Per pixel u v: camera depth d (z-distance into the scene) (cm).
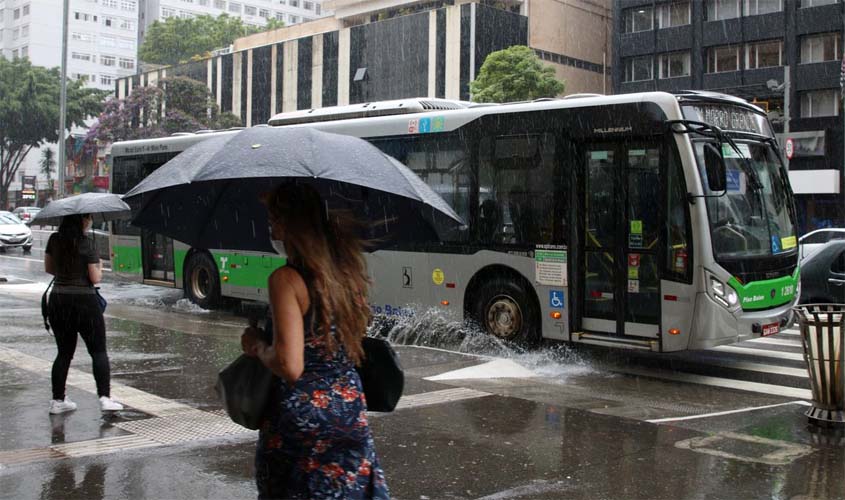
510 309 1058
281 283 289
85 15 10369
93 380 812
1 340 1045
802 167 4006
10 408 694
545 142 1020
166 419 669
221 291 1455
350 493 292
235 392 293
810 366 705
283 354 282
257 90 5978
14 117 6781
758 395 845
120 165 1638
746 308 921
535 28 4959
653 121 923
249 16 11575
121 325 1224
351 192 376
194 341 1077
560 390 844
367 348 328
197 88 5478
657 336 923
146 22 10831
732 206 938
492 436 644
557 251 1004
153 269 1620
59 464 542
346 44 5297
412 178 354
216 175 325
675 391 860
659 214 920
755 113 1016
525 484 527
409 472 549
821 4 3938
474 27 4581
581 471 556
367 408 331
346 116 1294
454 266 1109
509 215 1054
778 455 603
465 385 848
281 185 310
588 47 5331
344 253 309
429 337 1158
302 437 288
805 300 1349
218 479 518
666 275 913
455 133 1112
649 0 4494
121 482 508
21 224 3231
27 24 10050
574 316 993
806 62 4003
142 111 5416
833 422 686
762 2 4131
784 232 1005
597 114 973
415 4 5400
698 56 4338
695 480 540
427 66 4803
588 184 992
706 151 893
